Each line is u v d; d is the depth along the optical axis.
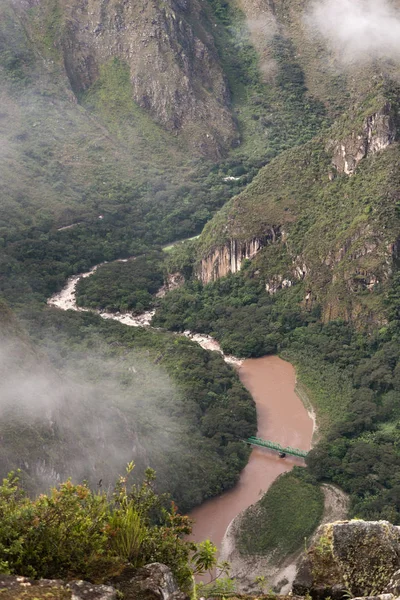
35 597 18.50
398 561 22.44
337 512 100.44
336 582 22.17
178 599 20.11
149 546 23.44
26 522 22.16
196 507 102.00
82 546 21.92
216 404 126.25
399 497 100.88
